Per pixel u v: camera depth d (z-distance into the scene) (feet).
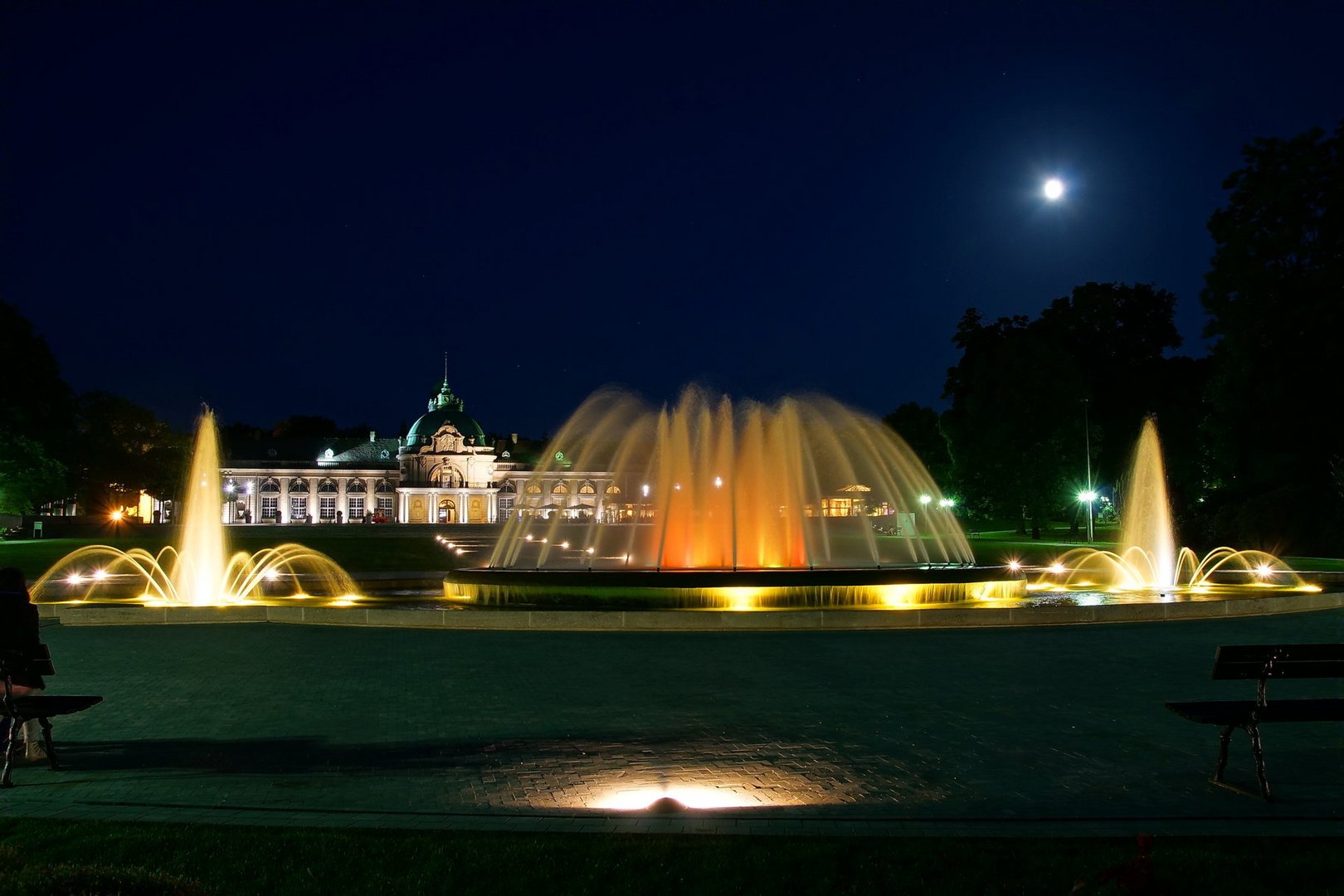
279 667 51.85
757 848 22.98
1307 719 28.55
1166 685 46.19
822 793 28.66
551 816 25.81
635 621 67.15
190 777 30.37
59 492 220.23
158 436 313.53
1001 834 24.26
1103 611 70.64
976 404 221.25
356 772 30.94
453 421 492.54
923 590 79.05
